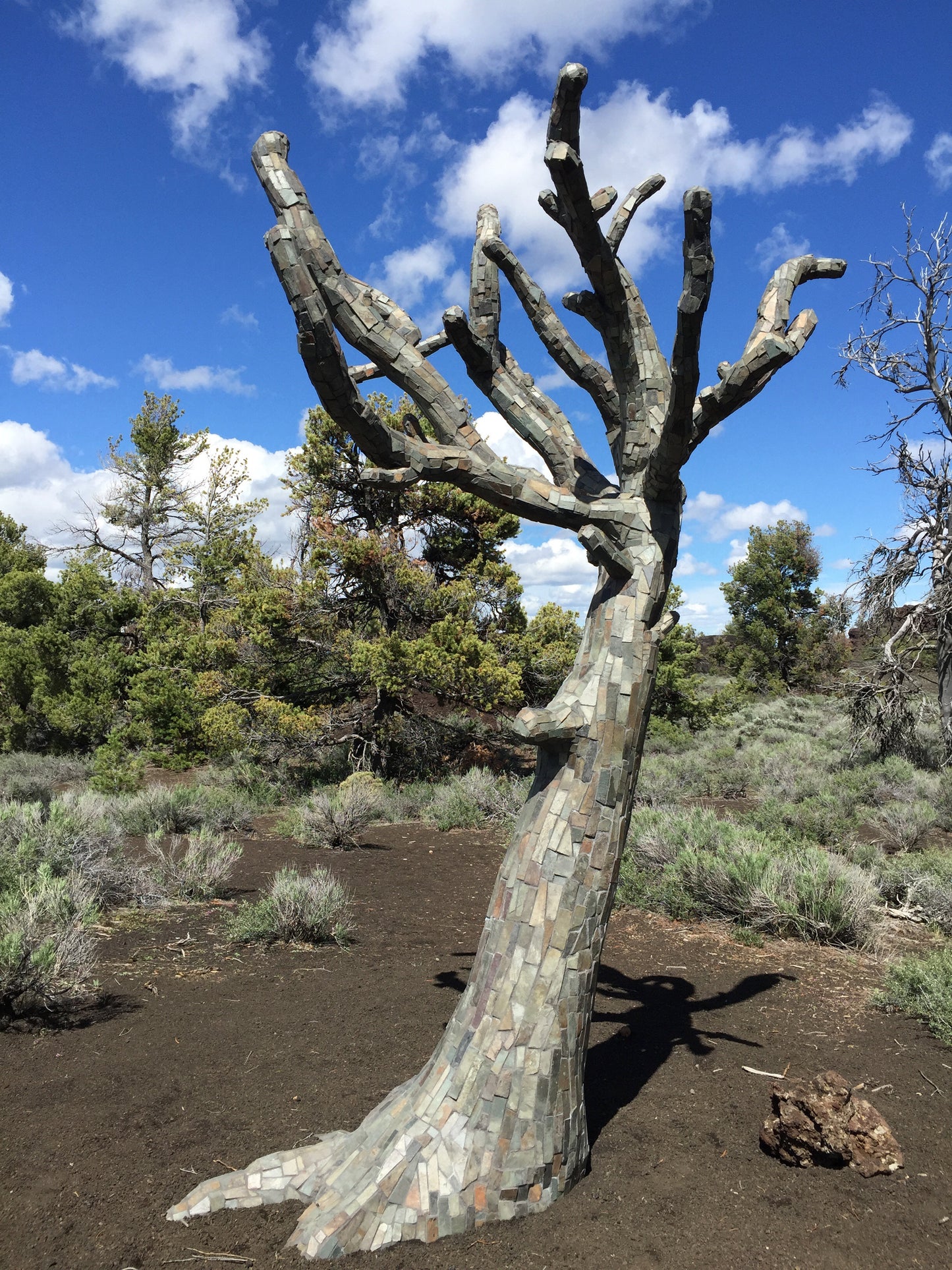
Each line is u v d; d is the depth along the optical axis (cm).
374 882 839
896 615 1758
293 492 1720
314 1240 248
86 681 1856
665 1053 429
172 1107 356
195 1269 246
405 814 1277
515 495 279
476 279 304
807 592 3866
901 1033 463
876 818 1201
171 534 3128
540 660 1616
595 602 291
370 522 1734
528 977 265
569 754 273
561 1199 276
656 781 1427
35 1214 273
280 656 1634
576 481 303
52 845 717
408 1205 253
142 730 1734
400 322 277
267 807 1345
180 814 1094
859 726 1680
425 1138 263
